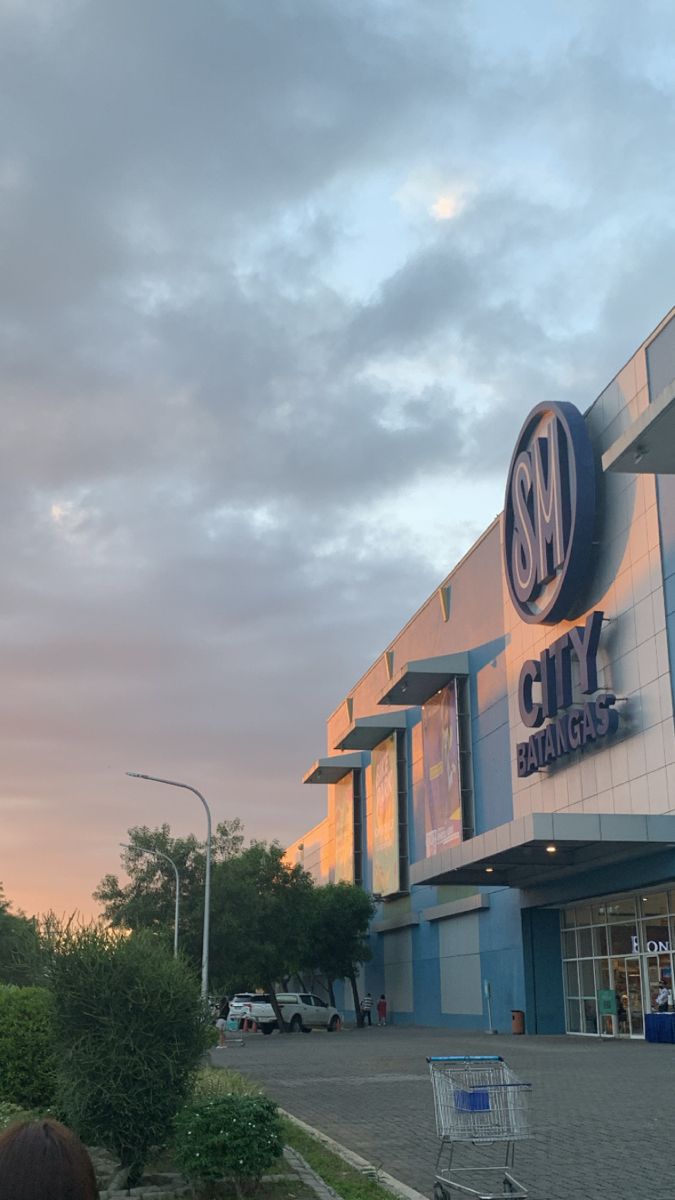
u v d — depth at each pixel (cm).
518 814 3984
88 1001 1105
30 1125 206
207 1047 1144
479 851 3325
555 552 3516
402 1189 1030
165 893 5256
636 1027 3347
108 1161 1187
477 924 4438
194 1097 1184
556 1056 2592
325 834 7306
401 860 5466
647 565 3122
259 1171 991
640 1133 1347
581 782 3472
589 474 3397
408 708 5597
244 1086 1481
